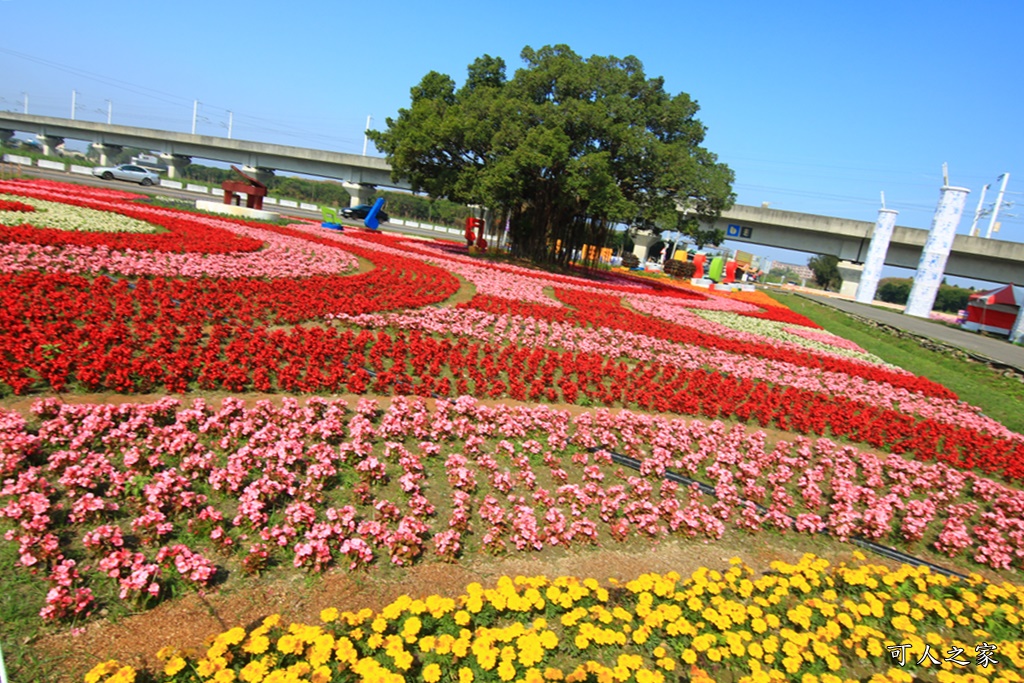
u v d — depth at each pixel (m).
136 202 24.67
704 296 30.72
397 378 9.12
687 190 29.67
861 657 4.96
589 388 10.75
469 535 5.78
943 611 5.57
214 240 16.92
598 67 29.41
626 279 33.34
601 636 4.50
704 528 6.67
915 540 7.17
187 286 11.66
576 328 15.17
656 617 4.79
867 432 10.45
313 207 61.56
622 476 7.58
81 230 15.23
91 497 4.83
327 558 4.91
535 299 18.22
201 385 7.65
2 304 8.61
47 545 4.36
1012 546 7.39
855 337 24.17
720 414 10.62
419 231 57.19
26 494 4.86
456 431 7.75
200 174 102.12
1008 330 44.66
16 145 89.31
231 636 3.87
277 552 5.03
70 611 4.03
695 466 7.99
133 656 3.87
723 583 5.52
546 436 8.11
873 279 48.53
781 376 14.14
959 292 94.88
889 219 47.19
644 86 30.84
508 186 26.42
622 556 6.00
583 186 26.34
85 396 6.84
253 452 6.04
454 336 12.62
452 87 32.75
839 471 8.82
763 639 4.91
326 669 3.76
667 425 9.09
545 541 5.86
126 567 4.44
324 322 11.66
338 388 8.45
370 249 22.84
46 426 5.70
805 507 7.70
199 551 4.85
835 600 5.60
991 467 9.92
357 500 5.89
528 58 30.61
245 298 12.12
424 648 4.06
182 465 5.66
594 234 33.97
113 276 12.02
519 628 4.39
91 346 7.91
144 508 5.04
